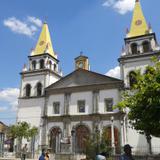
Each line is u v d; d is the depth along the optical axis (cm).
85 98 5034
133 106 1767
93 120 4794
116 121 4631
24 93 5722
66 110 5084
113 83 4878
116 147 4450
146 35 5066
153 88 1505
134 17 5475
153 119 1559
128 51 5106
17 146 5234
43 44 6112
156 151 4216
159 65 1717
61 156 4138
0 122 5175
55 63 6147
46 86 5547
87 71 5200
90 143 2827
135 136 4419
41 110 5353
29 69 5916
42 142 5088
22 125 5175
